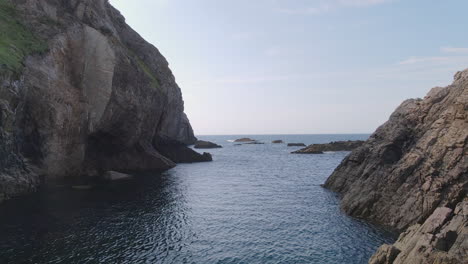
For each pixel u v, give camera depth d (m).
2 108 36.56
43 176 48.56
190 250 24.17
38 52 48.94
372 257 20.17
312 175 64.69
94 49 58.38
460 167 27.67
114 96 59.06
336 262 22.16
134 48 86.56
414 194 29.73
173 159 90.19
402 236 20.98
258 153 131.25
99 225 29.42
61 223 29.52
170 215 33.56
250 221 31.64
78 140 55.62
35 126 47.69
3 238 25.30
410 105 41.25
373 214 32.47
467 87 30.44
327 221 31.59
